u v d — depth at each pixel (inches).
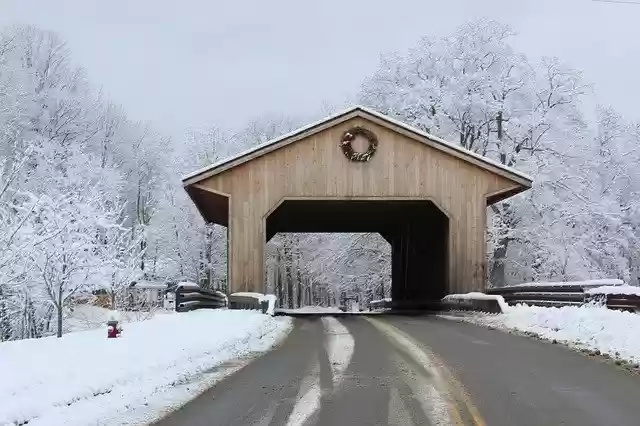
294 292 2308.1
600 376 372.8
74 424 253.8
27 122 1473.9
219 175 1048.2
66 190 869.2
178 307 882.8
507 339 567.8
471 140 1566.2
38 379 305.3
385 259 1748.3
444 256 1099.3
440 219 1149.7
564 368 400.5
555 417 275.3
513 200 1461.6
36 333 869.2
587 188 1454.2
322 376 372.5
